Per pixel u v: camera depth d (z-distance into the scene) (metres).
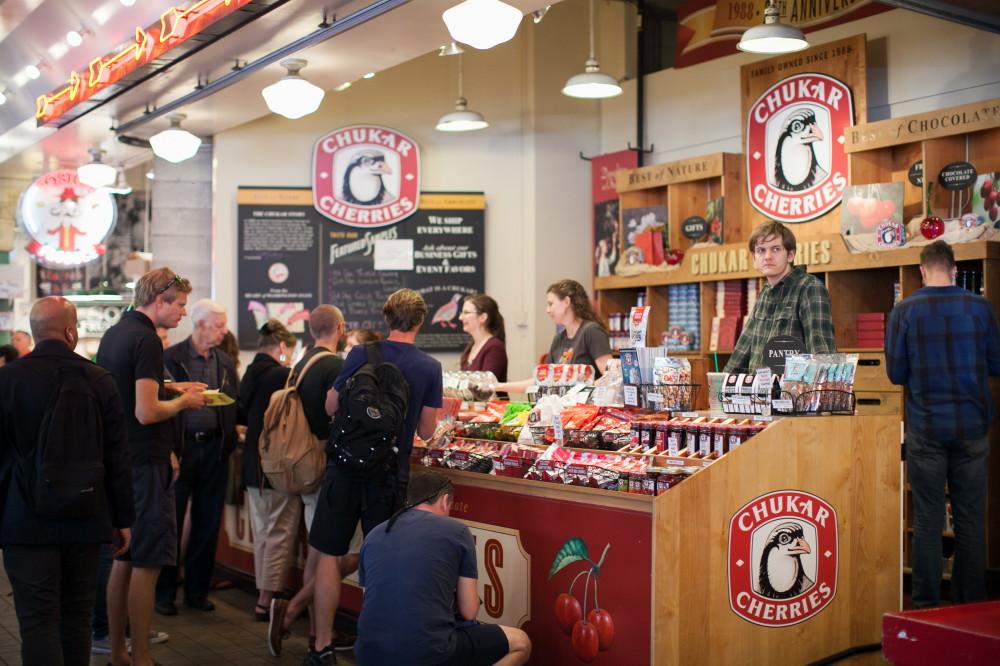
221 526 6.91
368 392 4.37
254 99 7.64
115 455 4.10
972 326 5.05
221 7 5.76
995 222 6.20
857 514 4.42
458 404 5.29
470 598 3.72
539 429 4.73
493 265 9.36
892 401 6.46
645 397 4.55
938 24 6.94
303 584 5.38
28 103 8.52
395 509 4.47
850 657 4.36
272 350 5.85
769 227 4.84
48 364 3.97
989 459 6.04
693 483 3.86
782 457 4.14
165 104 7.92
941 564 5.11
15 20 7.47
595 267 9.20
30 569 3.88
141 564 4.66
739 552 4.00
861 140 6.83
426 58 9.34
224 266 9.01
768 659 4.09
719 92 8.45
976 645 2.08
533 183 9.27
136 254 11.53
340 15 5.91
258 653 5.10
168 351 6.08
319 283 9.08
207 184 9.08
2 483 3.92
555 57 9.36
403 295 4.64
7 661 5.00
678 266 8.01
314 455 5.24
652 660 3.76
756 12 8.15
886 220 6.59
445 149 9.34
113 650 4.76
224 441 6.05
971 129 6.24
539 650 4.26
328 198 9.10
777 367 4.58
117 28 6.84
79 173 9.42
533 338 9.24
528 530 4.33
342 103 9.20
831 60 7.30
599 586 3.99
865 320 6.74
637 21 9.16
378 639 3.57
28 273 14.14
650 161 9.02
